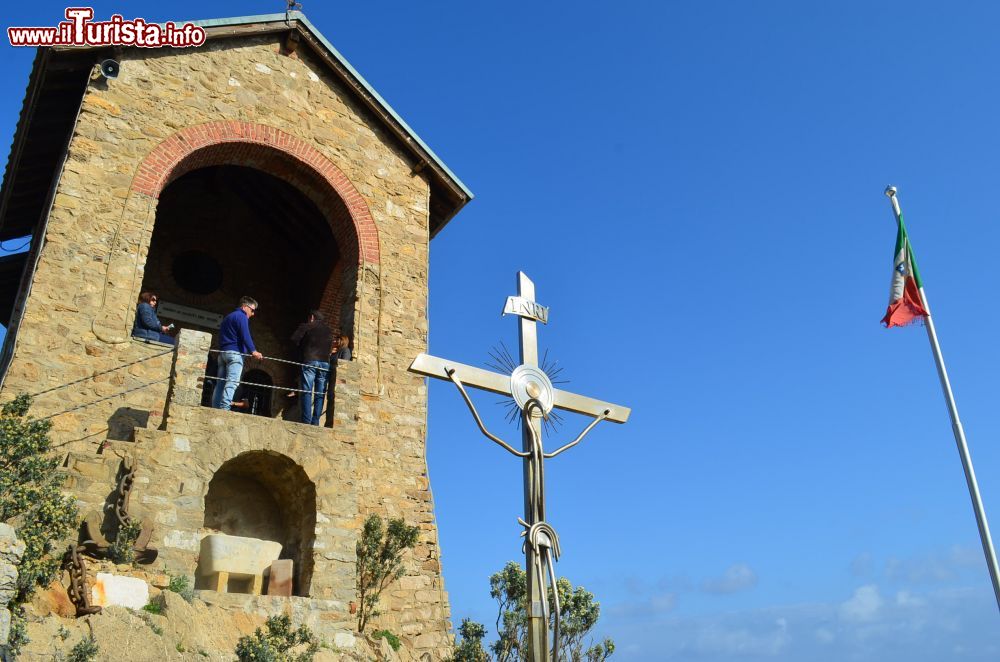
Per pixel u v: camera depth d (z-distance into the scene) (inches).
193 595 503.8
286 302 889.5
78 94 698.8
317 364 660.1
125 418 591.5
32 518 449.4
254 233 901.8
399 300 743.7
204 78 722.8
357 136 784.9
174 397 566.6
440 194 830.5
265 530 619.5
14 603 418.0
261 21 757.9
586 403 475.2
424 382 725.9
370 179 775.1
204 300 854.5
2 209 791.1
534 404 451.8
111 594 474.6
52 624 428.1
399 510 666.8
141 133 674.2
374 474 667.4
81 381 585.3
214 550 539.8
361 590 597.6
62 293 599.5
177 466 547.8
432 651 625.9
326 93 782.5
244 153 730.2
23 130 703.7
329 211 772.6
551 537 427.2
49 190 759.7
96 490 517.3
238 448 573.6
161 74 701.9
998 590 595.2
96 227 627.5
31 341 577.9
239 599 520.7
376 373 705.0
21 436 470.3
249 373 847.1
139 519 519.2
